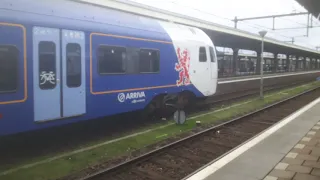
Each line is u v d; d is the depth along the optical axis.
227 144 7.53
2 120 5.43
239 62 34.25
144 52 8.52
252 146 6.54
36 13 5.91
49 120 6.19
